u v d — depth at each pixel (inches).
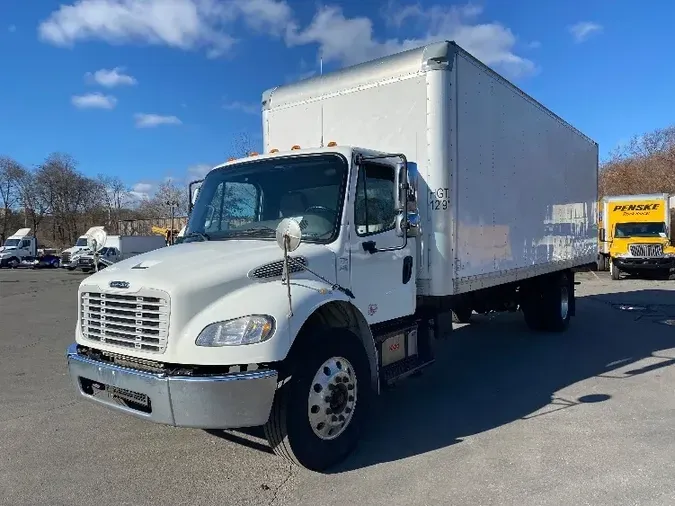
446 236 219.8
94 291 164.4
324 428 163.8
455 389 254.8
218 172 218.5
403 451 179.8
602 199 955.3
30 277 1206.9
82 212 3051.2
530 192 319.6
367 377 179.0
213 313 147.4
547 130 347.9
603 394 240.1
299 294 157.3
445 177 218.8
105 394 158.1
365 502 144.7
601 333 392.8
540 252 339.0
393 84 229.0
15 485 158.1
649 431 192.5
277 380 147.3
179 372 143.2
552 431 195.2
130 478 161.9
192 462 172.9
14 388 264.1
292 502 145.6
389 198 206.8
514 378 273.0
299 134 260.8
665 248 823.7
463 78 232.4
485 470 163.0
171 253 177.0
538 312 391.2
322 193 189.5
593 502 141.9
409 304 215.5
